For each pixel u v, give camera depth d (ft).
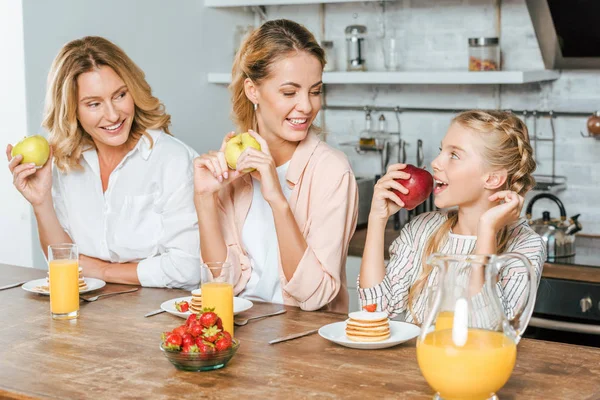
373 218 6.84
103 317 6.68
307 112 7.04
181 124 12.69
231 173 7.30
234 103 7.64
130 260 8.41
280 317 6.65
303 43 6.98
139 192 8.30
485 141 6.47
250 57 7.12
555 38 11.22
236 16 13.70
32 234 10.82
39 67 10.47
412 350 5.69
